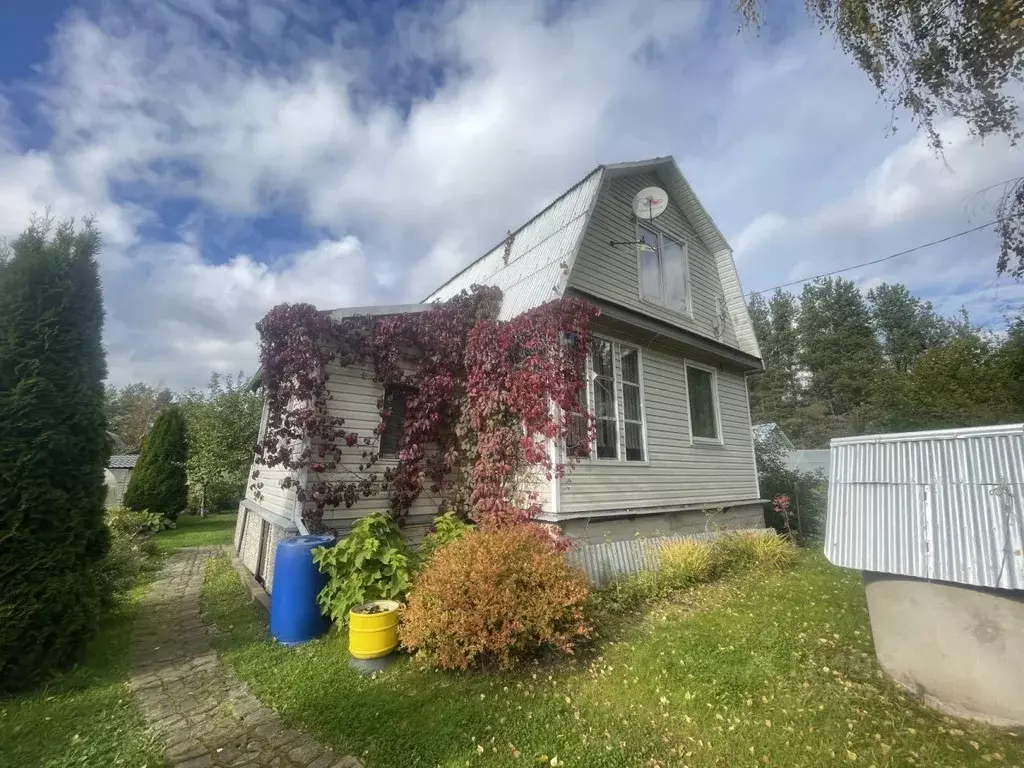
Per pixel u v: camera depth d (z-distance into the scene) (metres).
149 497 17.53
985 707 3.41
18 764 3.39
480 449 7.64
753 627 5.41
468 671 4.66
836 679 4.12
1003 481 3.49
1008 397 14.29
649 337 9.41
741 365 11.70
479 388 7.74
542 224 9.77
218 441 18.72
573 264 7.88
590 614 5.77
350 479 7.62
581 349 7.46
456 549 5.32
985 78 5.90
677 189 11.45
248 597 7.77
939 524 3.72
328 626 5.93
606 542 7.67
